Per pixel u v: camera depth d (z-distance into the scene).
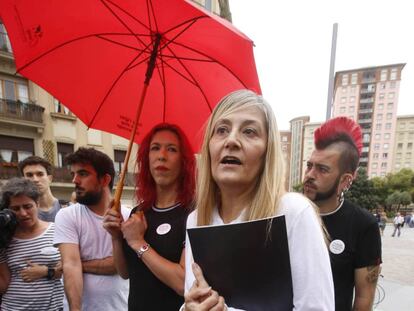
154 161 1.37
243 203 0.93
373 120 70.38
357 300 1.25
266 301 0.74
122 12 1.43
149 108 1.76
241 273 0.77
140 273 1.30
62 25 1.53
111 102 1.74
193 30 1.32
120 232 1.39
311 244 0.74
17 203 1.83
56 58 1.58
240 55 1.27
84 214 1.69
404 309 3.97
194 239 0.81
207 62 1.52
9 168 11.74
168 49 1.52
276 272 0.74
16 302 1.78
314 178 1.33
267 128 0.89
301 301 0.71
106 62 1.68
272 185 0.85
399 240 13.44
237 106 0.89
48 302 1.84
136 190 1.50
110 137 14.02
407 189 44.12
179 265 1.19
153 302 1.24
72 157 1.70
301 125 68.56
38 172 2.79
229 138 0.85
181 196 1.34
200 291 0.77
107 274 1.64
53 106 12.74
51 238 1.92
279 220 0.75
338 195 1.31
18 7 1.42
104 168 1.74
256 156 0.86
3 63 11.55
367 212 1.31
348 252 1.24
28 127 12.12
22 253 1.81
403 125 68.50
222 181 0.87
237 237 0.78
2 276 1.80
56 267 1.86
